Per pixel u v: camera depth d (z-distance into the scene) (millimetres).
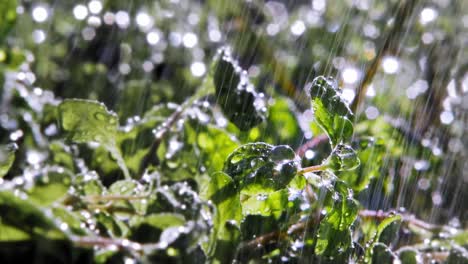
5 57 350
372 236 380
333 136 358
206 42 645
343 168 357
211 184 349
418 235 408
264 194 355
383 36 511
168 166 377
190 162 378
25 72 364
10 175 352
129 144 383
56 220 314
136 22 613
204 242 339
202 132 382
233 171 354
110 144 373
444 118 520
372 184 415
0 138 344
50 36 542
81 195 349
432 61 606
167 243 325
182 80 503
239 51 583
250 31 597
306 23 679
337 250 357
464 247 401
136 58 569
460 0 697
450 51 627
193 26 679
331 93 362
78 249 317
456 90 592
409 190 450
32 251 312
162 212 339
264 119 392
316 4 725
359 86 450
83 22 580
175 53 593
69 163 363
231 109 388
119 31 592
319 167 356
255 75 501
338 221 357
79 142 371
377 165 394
